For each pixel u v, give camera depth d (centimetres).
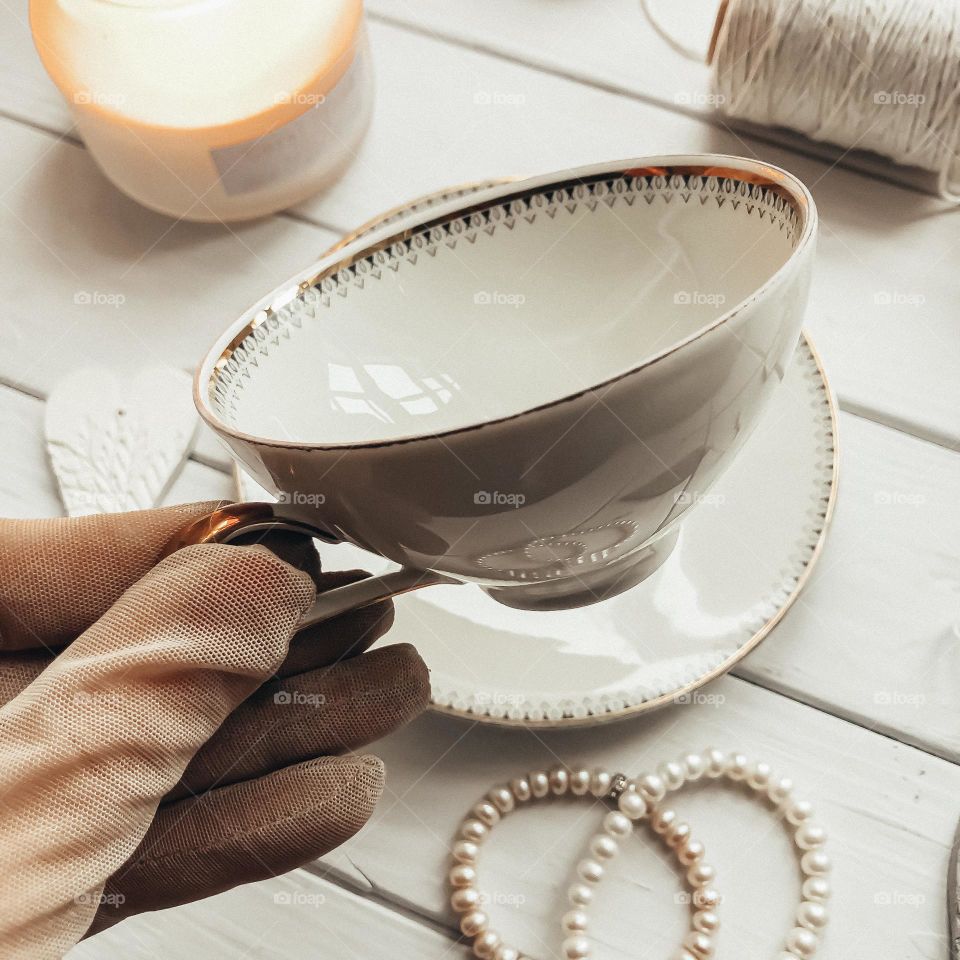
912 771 47
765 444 48
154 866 42
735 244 44
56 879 39
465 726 48
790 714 48
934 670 48
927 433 50
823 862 46
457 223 47
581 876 46
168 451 52
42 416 54
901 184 54
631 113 56
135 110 52
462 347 47
